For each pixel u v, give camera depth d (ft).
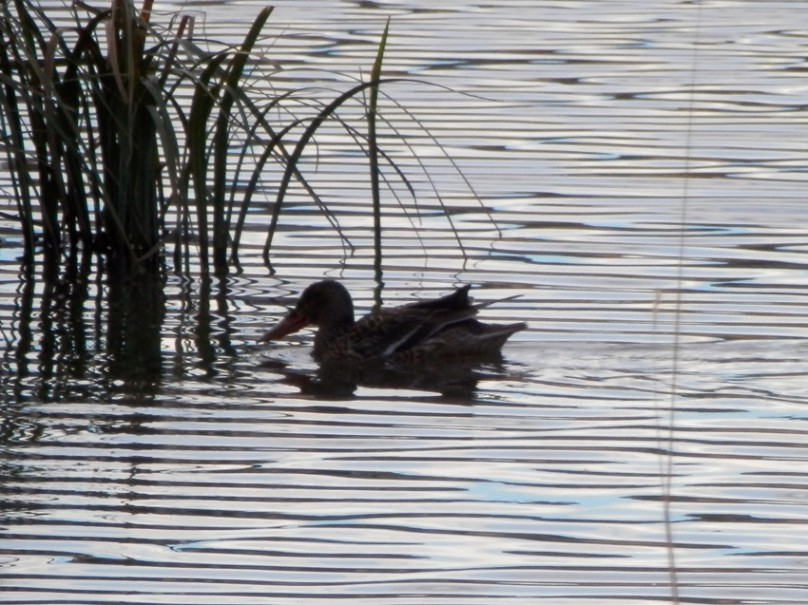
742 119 71.00
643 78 78.74
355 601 28.89
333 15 92.38
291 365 44.29
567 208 58.75
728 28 90.79
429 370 43.55
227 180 62.80
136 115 53.52
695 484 34.24
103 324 47.26
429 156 65.36
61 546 31.32
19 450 36.50
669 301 46.29
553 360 43.83
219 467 35.60
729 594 29.17
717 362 42.93
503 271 52.21
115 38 49.34
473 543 31.37
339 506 33.27
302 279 52.31
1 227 58.90
